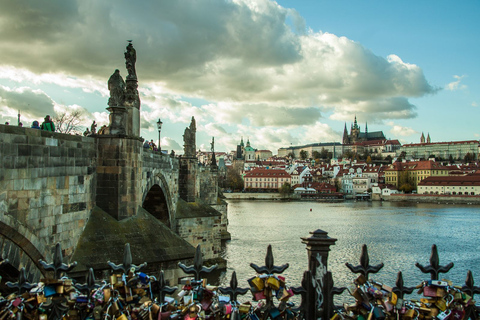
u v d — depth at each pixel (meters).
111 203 26.08
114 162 26.25
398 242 85.94
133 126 27.80
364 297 11.49
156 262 24.91
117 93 26.66
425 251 76.12
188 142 59.06
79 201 23.53
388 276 56.69
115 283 11.38
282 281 11.52
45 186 19.66
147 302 11.34
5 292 17.66
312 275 11.89
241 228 107.69
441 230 105.56
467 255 72.94
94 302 11.26
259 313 11.52
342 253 72.81
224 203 86.94
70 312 11.42
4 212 16.75
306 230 103.31
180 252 26.39
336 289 11.88
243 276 53.16
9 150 17.00
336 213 158.62
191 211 55.91
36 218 18.89
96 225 24.77
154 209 46.38
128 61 28.27
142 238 25.73
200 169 84.81
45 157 19.62
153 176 38.62
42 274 19.34
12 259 17.59
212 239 56.53
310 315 11.84
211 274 54.25
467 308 11.53
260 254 69.94
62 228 21.41
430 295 11.55
